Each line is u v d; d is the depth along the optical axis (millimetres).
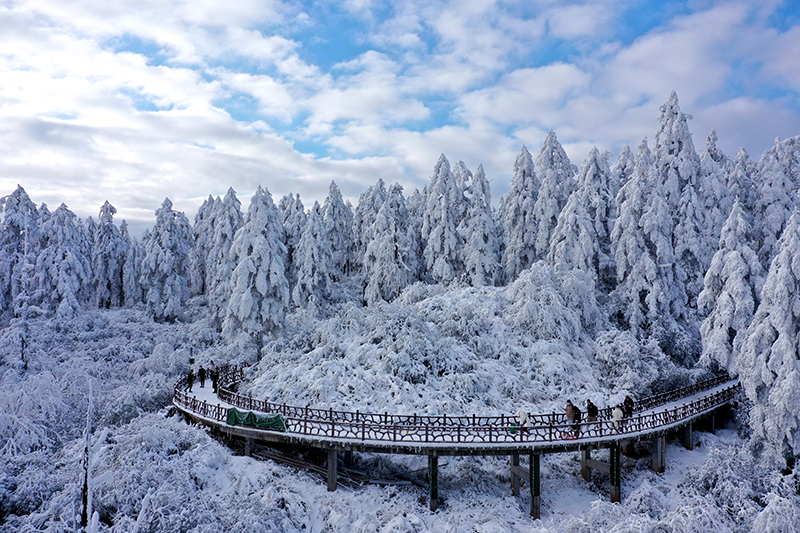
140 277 61562
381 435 20938
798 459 19781
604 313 38062
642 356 31531
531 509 20750
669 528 16375
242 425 22969
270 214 43156
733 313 23984
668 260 37188
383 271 50500
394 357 29203
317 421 21766
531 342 33156
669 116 46438
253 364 35438
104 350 39531
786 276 19609
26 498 18797
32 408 25531
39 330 40219
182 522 16750
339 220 65188
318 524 19578
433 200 52406
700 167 45375
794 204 38469
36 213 51719
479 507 21016
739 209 25688
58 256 49094
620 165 52750
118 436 22188
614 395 28891
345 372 29109
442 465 24500
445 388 28484
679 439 27844
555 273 37875
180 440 22875
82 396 29844
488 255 46594
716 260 25484
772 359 19656
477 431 20828
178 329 49375
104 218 65688
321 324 34344
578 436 21047
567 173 53812
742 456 20828
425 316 36219
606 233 44188
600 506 18078
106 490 18141
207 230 67562
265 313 39125
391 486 22328
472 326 34094
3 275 45438
